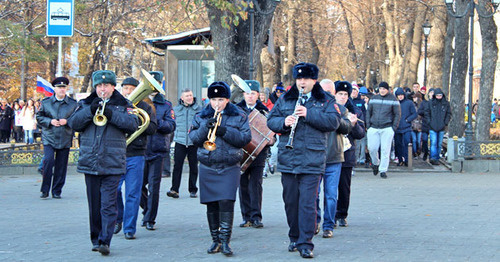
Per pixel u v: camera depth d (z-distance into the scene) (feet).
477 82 183.93
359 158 61.41
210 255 26.07
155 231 31.32
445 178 53.72
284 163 25.91
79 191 46.65
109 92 26.00
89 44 97.35
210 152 25.89
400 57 137.49
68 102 43.09
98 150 25.86
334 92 31.42
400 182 50.98
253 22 57.06
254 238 29.66
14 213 36.70
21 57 100.94
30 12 96.99
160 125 31.83
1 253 26.12
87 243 28.27
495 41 66.13
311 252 25.58
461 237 29.50
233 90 37.11
